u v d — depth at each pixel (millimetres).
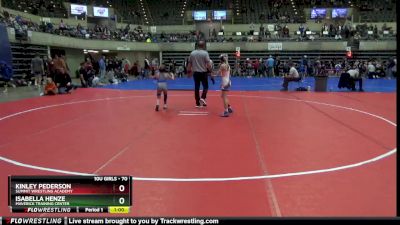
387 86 22922
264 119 10609
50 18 38094
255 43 41531
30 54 28719
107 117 11016
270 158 6449
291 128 9266
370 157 6500
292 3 47719
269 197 4605
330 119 10625
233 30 47031
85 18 42312
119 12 46750
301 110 12453
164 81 12328
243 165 6023
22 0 35562
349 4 46031
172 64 36594
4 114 11625
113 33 40875
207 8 48031
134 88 22328
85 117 11023
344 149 7098
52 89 17891
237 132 8758
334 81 27359
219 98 16219
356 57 39719
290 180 5250
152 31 48062
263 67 35719
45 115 11422
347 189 4875
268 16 46656
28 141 7852
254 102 14750
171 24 47969
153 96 17297
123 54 42781
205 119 10617
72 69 37250
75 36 35656
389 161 6219
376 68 32281
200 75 12984
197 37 43062
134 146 7371
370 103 14430
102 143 7641
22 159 6410
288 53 41250
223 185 5055
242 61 41781
